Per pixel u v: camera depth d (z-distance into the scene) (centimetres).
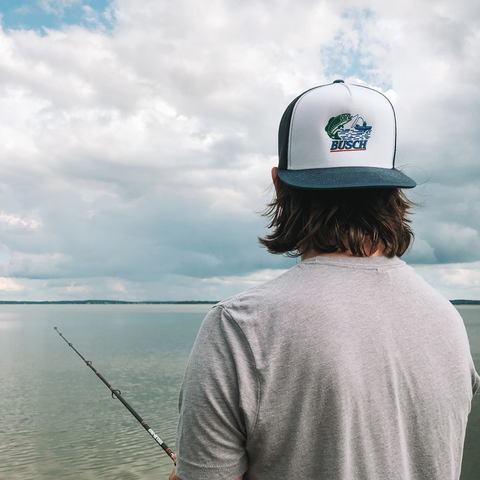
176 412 1891
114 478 1197
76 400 2161
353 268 96
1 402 2138
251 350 89
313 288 93
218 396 89
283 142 108
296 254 110
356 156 101
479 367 2225
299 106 105
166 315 14588
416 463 92
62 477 1213
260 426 87
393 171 102
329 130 101
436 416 92
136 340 5281
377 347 90
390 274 97
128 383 2550
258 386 88
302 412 86
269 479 90
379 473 87
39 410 1980
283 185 109
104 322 9975
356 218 98
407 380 91
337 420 85
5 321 10444
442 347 96
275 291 94
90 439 1551
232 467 91
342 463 85
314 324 88
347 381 86
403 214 105
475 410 1398
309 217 102
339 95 102
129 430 1653
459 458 98
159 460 1346
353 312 91
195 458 91
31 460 1352
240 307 94
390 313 93
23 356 3944
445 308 101
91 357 3738
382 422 88
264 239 113
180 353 3938
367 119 102
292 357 87
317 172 101
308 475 87
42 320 11038
